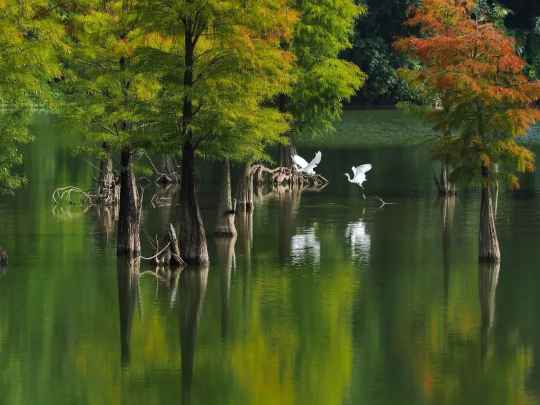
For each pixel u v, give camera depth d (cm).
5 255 5928
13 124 5659
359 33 16325
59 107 5900
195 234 5891
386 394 3884
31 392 3916
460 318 4856
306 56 7794
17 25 5419
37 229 7056
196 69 5612
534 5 16400
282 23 5553
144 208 8069
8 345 4472
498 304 5097
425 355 4347
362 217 7644
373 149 11912
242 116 5519
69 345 4491
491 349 4403
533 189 9012
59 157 10962
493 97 5538
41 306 5062
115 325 4772
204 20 5503
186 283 5519
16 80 5444
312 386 3959
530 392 3909
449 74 5538
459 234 6900
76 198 8469
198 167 10644
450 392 3903
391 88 16250
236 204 7888
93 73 5834
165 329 4712
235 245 6556
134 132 5706
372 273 5750
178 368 4206
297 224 7356
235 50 5425
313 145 12288
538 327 4722
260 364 4238
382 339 4538
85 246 6450
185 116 5612
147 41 5856
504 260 6041
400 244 6569
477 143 5712
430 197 8656
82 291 5334
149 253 6231
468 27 5806
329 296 5247
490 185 5891
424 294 5278
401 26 16288
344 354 4353
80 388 3953
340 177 9919
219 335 4619
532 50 15900
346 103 16488
